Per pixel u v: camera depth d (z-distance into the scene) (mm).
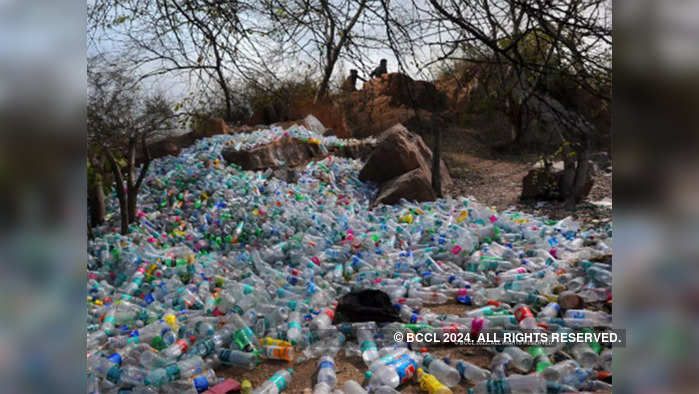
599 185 8938
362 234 5758
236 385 2738
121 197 6215
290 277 4453
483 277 4285
